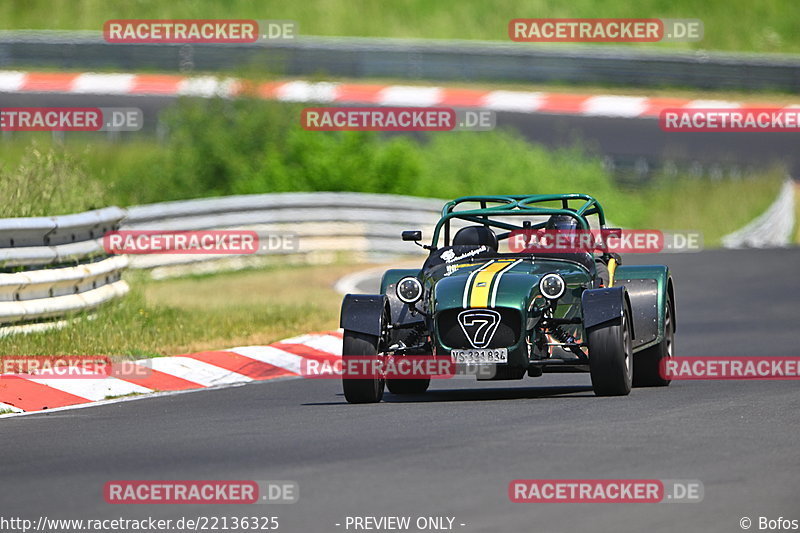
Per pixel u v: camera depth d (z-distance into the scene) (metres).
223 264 80.94
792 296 71.38
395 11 172.38
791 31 176.75
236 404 40.50
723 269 82.31
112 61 137.25
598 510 24.41
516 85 141.88
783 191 108.75
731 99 138.75
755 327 61.00
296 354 51.78
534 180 108.38
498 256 43.06
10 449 32.41
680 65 141.88
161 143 110.25
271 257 83.94
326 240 86.88
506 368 39.34
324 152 102.19
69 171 61.78
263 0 171.75
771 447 30.11
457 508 24.56
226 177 101.94
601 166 114.12
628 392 39.88
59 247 51.56
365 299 40.44
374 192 100.44
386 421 35.28
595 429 32.84
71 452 31.61
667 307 45.03
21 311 48.56
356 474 27.66
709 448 30.00
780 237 103.12
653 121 132.88
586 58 142.12
